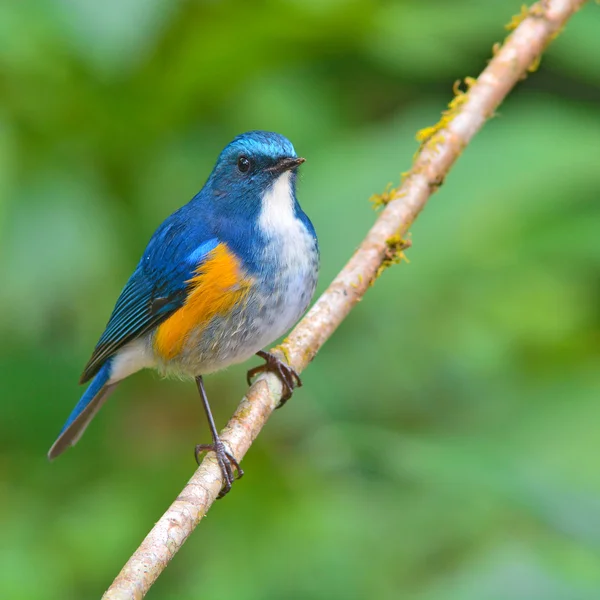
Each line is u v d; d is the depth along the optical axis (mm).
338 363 11570
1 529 10031
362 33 10602
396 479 10375
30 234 10086
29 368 10469
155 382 10750
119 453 10508
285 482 10484
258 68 10398
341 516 10320
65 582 9883
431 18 11328
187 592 10094
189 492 7359
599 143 10641
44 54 9516
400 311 11703
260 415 8227
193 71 10016
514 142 10648
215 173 9477
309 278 9328
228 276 8992
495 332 12039
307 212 10516
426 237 10484
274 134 9398
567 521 7941
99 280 10453
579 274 12406
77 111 9992
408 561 10062
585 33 11188
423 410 11547
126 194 10367
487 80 9797
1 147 9898
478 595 8852
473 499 9125
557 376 10453
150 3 9125
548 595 8688
